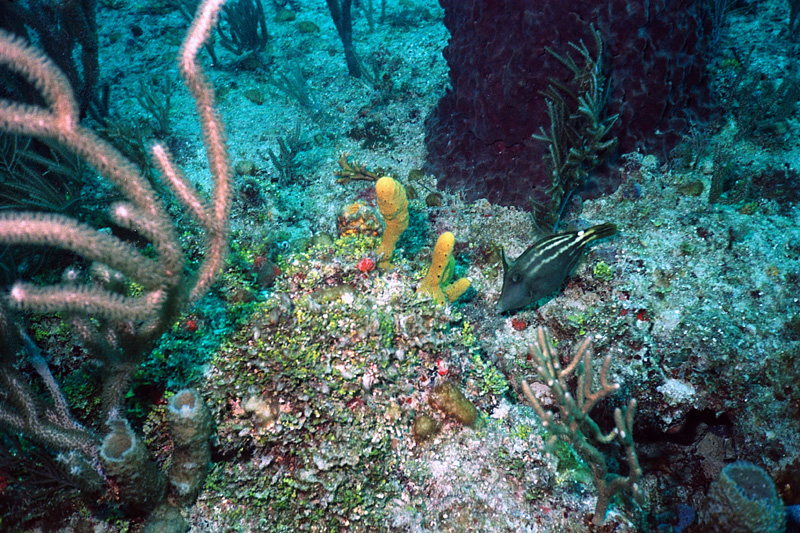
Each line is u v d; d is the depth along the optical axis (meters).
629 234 4.33
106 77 7.06
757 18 6.11
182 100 6.50
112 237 1.73
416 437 2.83
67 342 3.28
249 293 3.27
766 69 5.43
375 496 2.59
